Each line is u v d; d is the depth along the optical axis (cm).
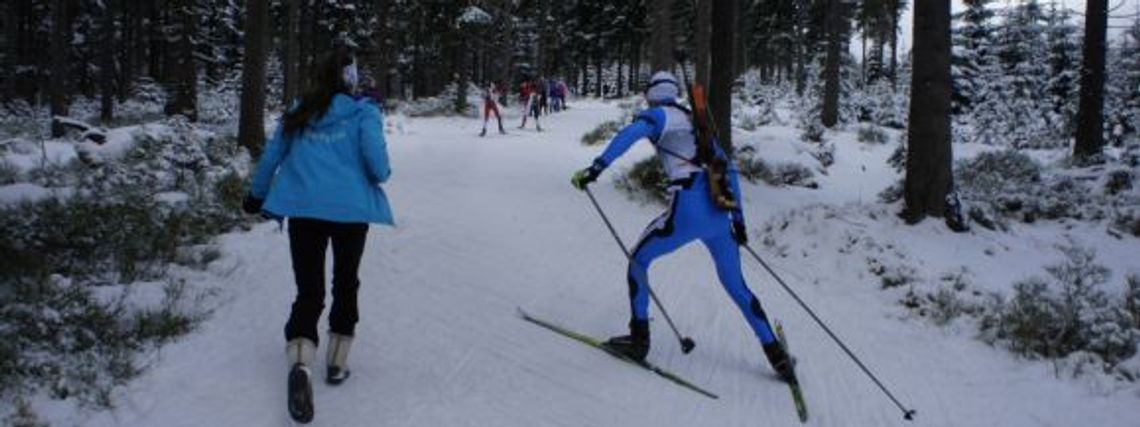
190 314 552
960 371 556
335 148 427
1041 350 586
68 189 827
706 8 2152
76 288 550
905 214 900
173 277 634
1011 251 862
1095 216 1118
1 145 1313
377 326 566
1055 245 934
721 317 641
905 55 5366
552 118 3044
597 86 6069
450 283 686
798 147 1536
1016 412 491
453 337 555
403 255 771
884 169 1755
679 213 494
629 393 482
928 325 652
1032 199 1154
